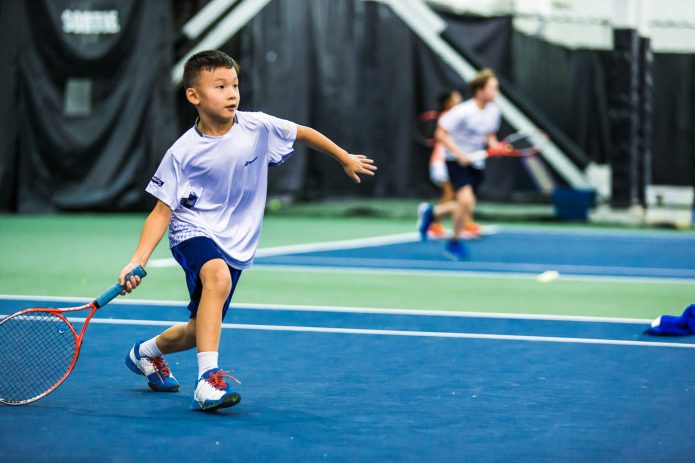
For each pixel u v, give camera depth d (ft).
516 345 24.49
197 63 17.87
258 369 21.22
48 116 67.31
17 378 19.57
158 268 40.06
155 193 17.95
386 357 22.72
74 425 16.44
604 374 21.12
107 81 67.72
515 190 75.05
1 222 61.26
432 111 75.00
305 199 74.33
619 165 70.49
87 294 32.50
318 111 74.33
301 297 32.81
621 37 70.08
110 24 67.36
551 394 19.19
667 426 16.81
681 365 22.15
